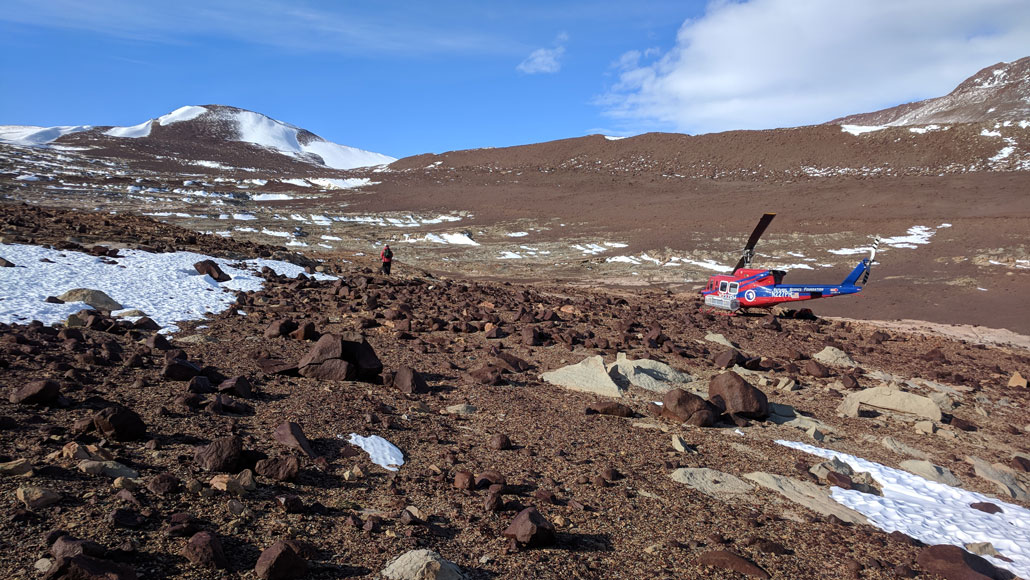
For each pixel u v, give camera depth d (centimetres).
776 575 476
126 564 364
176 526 414
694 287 3397
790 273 3684
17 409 605
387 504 527
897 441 929
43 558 357
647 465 710
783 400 1116
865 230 4666
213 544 390
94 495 443
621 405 917
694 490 648
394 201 7956
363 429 709
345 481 564
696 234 4934
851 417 1044
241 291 1595
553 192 8131
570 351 1338
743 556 500
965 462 865
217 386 789
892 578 487
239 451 542
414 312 1653
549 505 566
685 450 770
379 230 5656
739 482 685
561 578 439
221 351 1003
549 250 4703
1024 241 3947
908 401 1091
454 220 6412
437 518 511
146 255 1792
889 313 2744
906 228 4606
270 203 7750
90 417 565
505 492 587
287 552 386
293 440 614
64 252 1639
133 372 803
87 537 389
